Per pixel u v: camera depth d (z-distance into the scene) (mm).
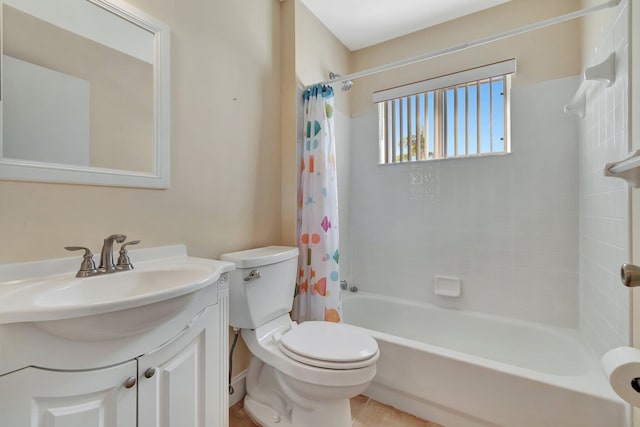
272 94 1798
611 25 1214
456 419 1365
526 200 1867
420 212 2238
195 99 1339
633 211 1037
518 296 1894
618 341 1177
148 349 816
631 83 1025
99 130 1017
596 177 1431
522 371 1241
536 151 1835
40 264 875
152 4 1173
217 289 1076
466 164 2062
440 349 1434
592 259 1503
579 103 1569
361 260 2506
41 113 890
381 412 1490
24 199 861
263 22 1734
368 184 2469
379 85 2412
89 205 997
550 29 1800
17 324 618
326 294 1749
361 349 1208
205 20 1389
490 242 1979
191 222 1327
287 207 1851
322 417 1200
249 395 1507
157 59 1174
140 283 983
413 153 2279
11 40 838
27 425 626
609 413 1073
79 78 974
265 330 1421
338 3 1925
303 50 1922
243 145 1593
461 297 2078
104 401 730
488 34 1983
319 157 1783
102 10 1028
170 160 1232
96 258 1009
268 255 1436
